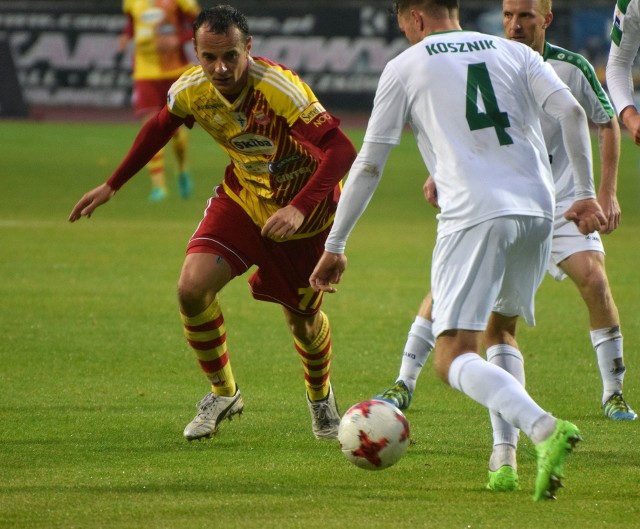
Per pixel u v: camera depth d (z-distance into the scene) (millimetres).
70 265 29562
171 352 20172
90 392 17188
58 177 51156
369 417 11883
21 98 84188
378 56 80688
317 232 14656
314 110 13812
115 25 84688
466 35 11938
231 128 14250
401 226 38875
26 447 13922
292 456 13695
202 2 83375
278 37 82500
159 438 14547
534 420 10531
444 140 11570
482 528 10477
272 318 23734
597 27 76500
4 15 86750
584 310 25031
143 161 14922
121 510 11086
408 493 11883
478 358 11156
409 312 24359
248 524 10594
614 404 16062
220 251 14453
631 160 62688
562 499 11570
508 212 11328
